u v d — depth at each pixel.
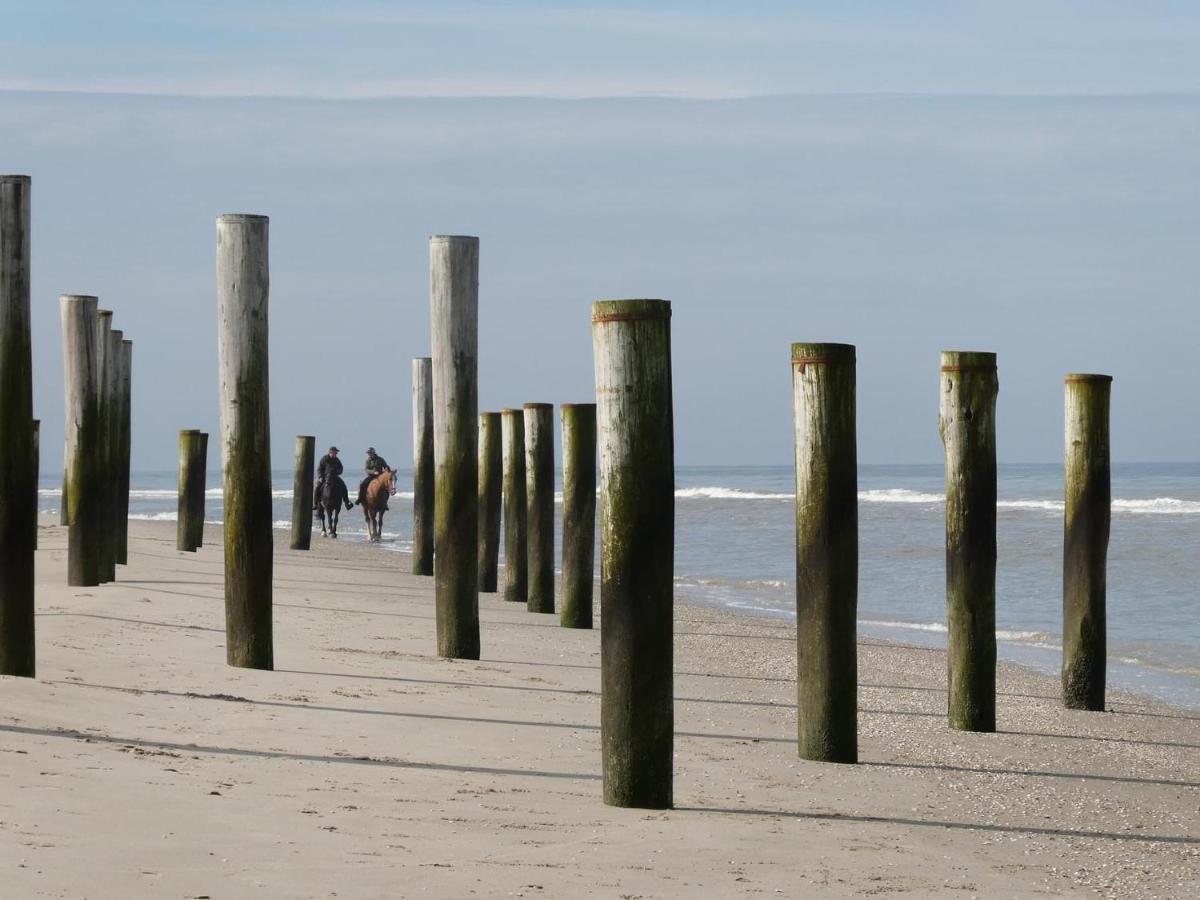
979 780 22.70
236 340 27.77
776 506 142.38
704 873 15.67
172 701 23.45
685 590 60.72
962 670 27.52
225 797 17.11
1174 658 40.06
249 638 27.97
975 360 27.22
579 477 42.47
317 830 15.98
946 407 27.44
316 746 21.08
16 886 12.82
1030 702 31.53
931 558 76.94
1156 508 128.12
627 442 18.19
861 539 91.50
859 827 18.72
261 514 27.97
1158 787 23.02
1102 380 30.31
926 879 16.22
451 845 15.91
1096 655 30.62
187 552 61.00
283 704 24.39
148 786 17.20
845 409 22.53
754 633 42.75
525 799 18.72
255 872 14.10
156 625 32.59
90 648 28.28
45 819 15.20
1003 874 16.80
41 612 33.44
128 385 51.41
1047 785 22.67
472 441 32.56
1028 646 42.47
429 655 33.03
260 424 27.94
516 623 43.00
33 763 17.66
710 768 22.22
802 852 17.00
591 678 31.34
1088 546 30.48
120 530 51.16
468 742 22.58
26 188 24.20
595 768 21.22
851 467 22.70
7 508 23.98
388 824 16.62
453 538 32.69
